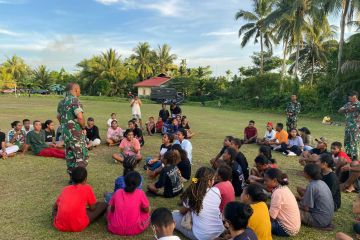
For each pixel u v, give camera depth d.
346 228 4.82
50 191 6.00
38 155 8.66
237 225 2.90
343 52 28.12
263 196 3.79
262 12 40.94
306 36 36.88
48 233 4.34
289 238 4.40
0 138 8.30
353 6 24.80
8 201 5.46
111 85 61.53
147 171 7.12
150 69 65.44
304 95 30.41
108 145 10.41
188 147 7.79
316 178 4.71
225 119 21.73
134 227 4.29
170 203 5.50
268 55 49.12
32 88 70.50
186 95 50.47
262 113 30.34
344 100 26.69
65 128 6.00
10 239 4.16
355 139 8.67
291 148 9.89
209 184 4.15
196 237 4.05
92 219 4.61
